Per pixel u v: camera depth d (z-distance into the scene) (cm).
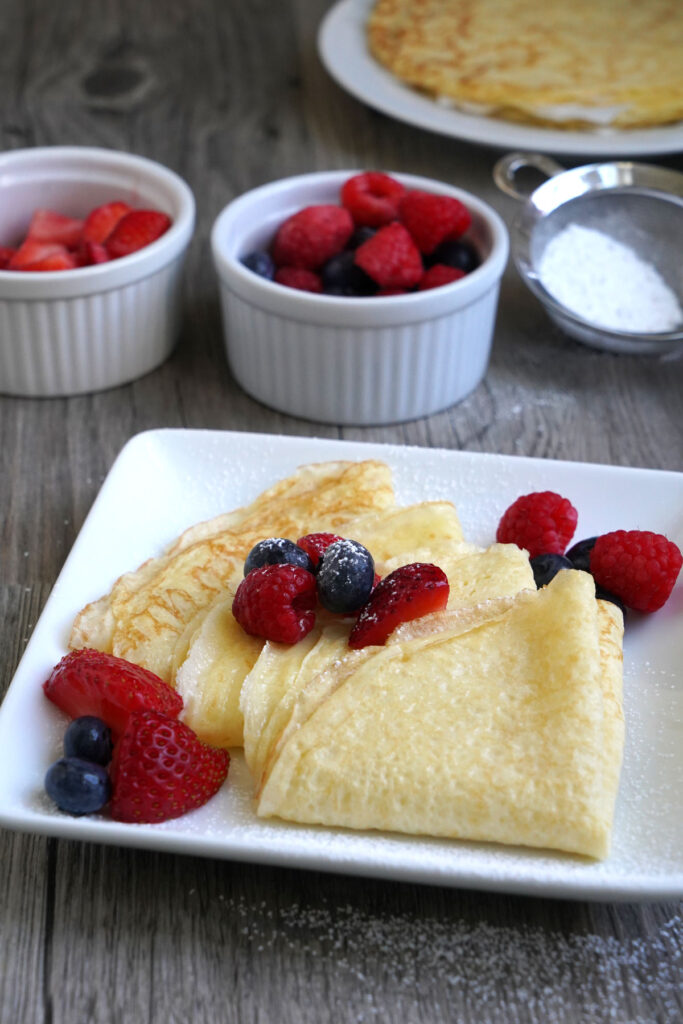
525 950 50
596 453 67
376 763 51
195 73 93
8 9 102
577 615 53
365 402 67
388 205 69
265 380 68
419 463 61
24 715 53
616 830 51
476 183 80
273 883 51
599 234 73
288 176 81
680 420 69
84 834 50
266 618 53
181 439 61
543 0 91
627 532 57
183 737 51
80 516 63
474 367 69
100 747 51
